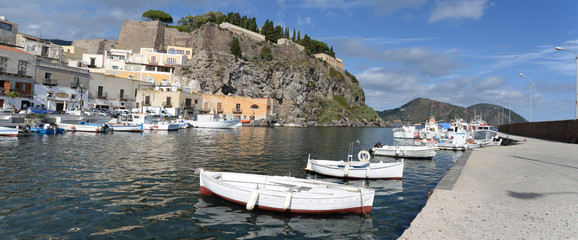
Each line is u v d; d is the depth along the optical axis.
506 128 85.62
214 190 13.07
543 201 9.03
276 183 13.50
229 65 97.56
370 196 11.70
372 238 9.54
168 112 70.75
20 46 67.56
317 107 125.62
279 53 129.62
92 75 67.81
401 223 10.85
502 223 7.29
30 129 37.19
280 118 103.56
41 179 15.48
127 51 94.56
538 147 30.30
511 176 13.26
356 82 176.75
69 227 9.66
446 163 26.77
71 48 89.12
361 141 52.84
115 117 58.47
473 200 9.34
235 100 89.94
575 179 12.38
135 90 77.75
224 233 9.66
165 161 22.47
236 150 31.09
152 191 14.02
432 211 8.30
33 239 8.73
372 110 174.25
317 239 9.42
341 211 11.50
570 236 6.38
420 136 60.06
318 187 12.74
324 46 168.38
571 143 36.75
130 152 26.33
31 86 55.31
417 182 17.97
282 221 10.79
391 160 28.19
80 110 53.84
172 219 10.67
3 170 17.22
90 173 17.28
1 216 10.30
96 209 11.36
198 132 56.09
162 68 91.88
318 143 43.91
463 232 6.79
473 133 55.47
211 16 124.94
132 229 9.71
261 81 106.25
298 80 118.38
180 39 111.69
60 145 28.70
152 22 109.19
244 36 118.69
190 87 87.06
